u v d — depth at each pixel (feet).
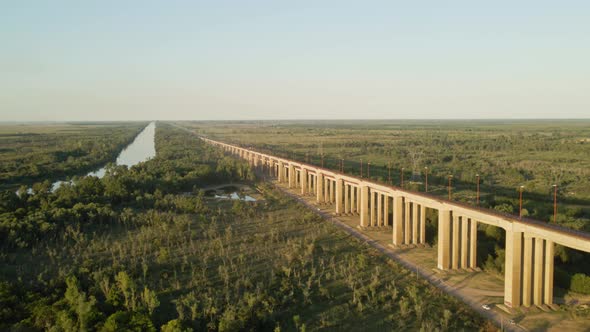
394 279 223.30
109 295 193.77
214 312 180.75
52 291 205.05
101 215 325.42
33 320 176.65
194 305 180.34
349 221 350.64
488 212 208.33
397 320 179.63
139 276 225.35
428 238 294.46
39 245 273.33
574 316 181.27
